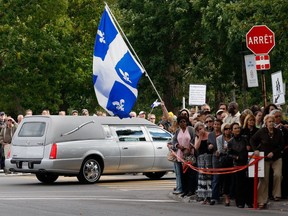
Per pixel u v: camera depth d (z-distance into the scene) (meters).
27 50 80.75
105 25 36.25
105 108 36.09
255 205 30.02
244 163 30.25
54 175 44.09
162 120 51.16
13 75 80.94
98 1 92.50
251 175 29.98
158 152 45.44
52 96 83.81
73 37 87.75
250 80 41.34
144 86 83.12
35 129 42.97
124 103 36.25
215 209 29.80
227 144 30.67
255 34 35.34
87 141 43.19
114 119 44.66
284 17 39.00
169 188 39.88
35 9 81.00
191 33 78.56
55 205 30.75
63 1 83.19
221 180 31.45
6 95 84.12
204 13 70.06
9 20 80.12
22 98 82.81
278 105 36.69
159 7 80.19
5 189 39.34
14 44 79.88
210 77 78.50
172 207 30.28
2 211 28.48
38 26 82.50
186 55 81.00
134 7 82.81
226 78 76.88
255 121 31.56
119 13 88.12
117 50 36.28
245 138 30.47
